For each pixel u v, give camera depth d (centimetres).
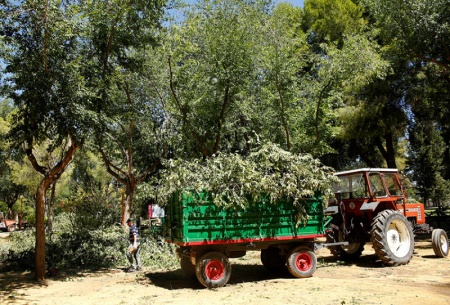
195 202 837
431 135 3028
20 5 962
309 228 936
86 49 1198
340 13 2227
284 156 924
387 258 1041
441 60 1756
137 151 2027
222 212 855
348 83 1675
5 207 4441
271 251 1050
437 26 1489
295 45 1681
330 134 1705
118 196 2603
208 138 1736
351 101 2152
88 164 2509
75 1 1110
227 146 1883
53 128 1109
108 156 1978
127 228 1736
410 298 693
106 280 1034
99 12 1140
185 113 1631
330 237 1188
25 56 1003
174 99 1697
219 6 1562
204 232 838
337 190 1231
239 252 926
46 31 970
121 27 1178
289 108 1603
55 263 1219
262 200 891
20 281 1016
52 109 1020
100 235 1439
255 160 940
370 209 1089
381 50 1850
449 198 3083
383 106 2067
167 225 956
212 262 857
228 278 866
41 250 1029
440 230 1195
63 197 3109
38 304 768
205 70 1600
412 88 2091
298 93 1616
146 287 908
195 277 992
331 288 793
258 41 1596
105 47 1207
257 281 910
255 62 1605
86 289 923
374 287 795
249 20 1574
